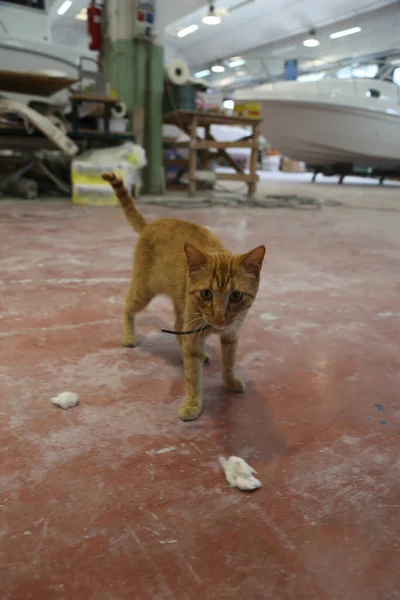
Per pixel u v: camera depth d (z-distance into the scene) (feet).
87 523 3.49
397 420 5.07
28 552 3.22
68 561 3.17
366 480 4.10
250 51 66.33
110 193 20.58
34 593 2.93
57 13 60.95
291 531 3.50
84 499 3.73
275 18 57.72
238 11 57.47
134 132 23.76
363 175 42.98
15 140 24.77
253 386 5.71
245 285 4.88
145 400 5.25
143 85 24.47
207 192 29.09
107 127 22.44
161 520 3.55
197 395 5.09
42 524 3.46
